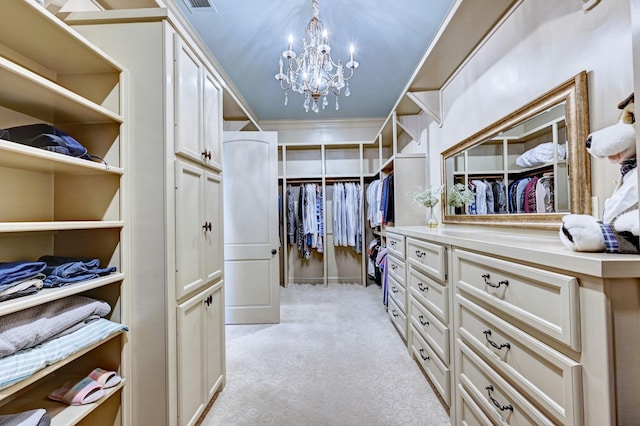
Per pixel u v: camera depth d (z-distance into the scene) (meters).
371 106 4.11
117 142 1.33
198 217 1.59
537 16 1.43
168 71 1.34
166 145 1.32
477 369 1.25
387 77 3.20
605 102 1.10
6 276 0.91
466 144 2.13
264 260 3.00
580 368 0.75
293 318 3.10
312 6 2.03
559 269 0.81
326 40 2.18
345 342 2.49
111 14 1.34
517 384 0.99
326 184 4.81
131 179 1.32
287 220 4.53
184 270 1.43
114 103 1.34
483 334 1.19
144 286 1.31
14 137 1.06
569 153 1.24
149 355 1.30
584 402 0.74
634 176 0.87
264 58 2.75
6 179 1.16
